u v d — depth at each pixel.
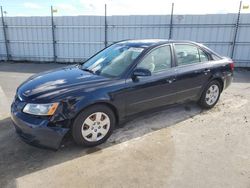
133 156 3.04
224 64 4.75
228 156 3.06
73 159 2.97
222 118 4.32
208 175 2.67
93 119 3.16
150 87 3.60
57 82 3.26
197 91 4.39
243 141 3.46
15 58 12.65
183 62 4.12
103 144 3.33
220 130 3.82
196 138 3.54
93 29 11.34
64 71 3.81
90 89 3.08
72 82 3.22
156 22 10.66
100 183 2.53
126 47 3.94
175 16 10.41
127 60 3.60
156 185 2.51
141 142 3.40
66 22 11.50
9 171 2.73
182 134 3.66
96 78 3.34
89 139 3.19
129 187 2.47
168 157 3.02
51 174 2.68
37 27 11.88
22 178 2.61
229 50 10.37
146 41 4.06
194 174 2.69
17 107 3.05
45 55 12.27
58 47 11.98
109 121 3.32
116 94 3.25
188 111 4.62
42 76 3.62
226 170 2.76
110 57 3.90
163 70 3.80
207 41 10.44
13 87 6.66
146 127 3.89
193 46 4.34
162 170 2.76
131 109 3.51
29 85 3.32
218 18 10.06
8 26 12.16
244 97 5.69
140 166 2.83
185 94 4.19
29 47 12.32
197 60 4.37
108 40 11.36
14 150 3.17
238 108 4.86
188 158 3.00
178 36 10.65
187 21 10.37
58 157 3.01
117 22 11.01
